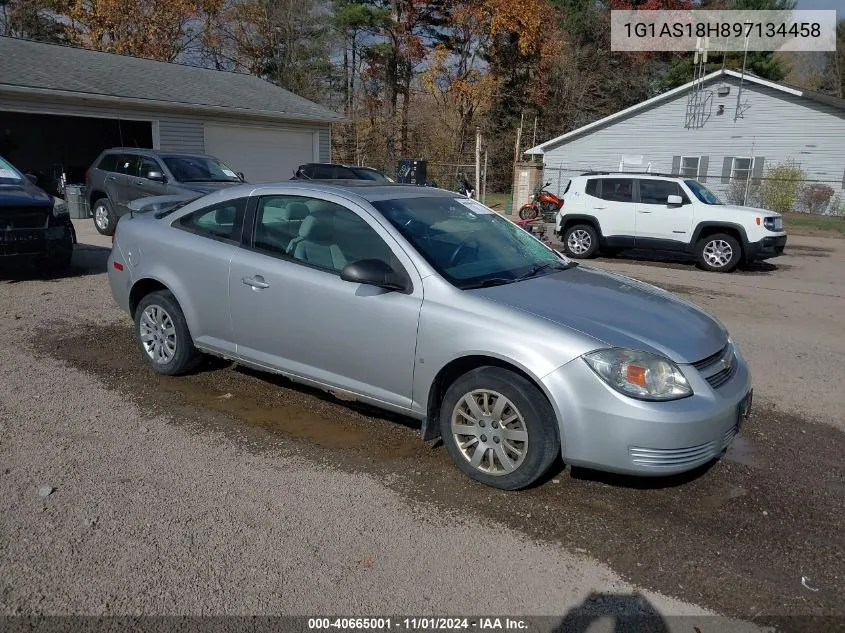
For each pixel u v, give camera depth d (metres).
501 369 3.60
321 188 4.42
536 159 34.53
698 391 3.44
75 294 8.04
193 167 12.70
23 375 5.20
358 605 2.77
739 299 9.53
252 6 36.91
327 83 40.84
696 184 13.11
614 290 4.21
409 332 3.81
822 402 5.32
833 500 3.75
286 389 5.08
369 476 3.83
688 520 3.49
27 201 8.35
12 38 20.12
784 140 26.36
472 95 34.44
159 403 4.75
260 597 2.80
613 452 3.34
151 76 20.47
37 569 2.91
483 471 3.73
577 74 37.34
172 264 4.96
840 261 14.28
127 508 3.40
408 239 3.99
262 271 4.44
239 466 3.89
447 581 2.95
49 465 3.81
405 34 36.22
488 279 3.99
